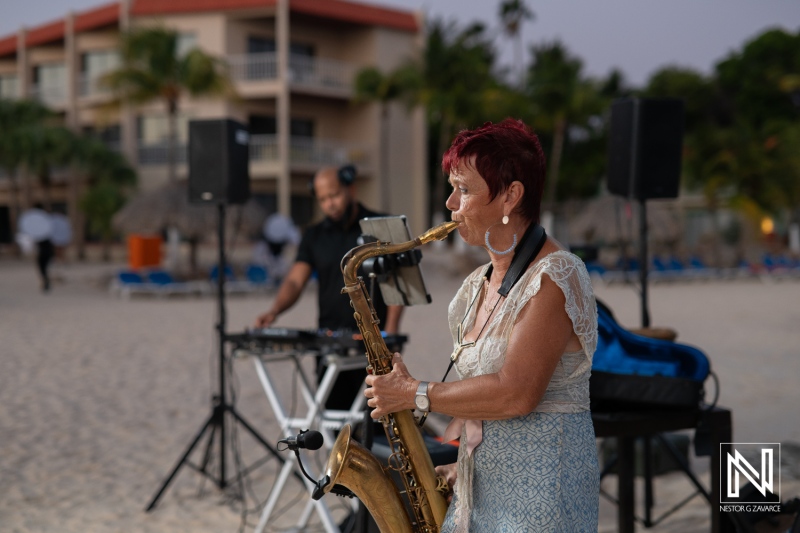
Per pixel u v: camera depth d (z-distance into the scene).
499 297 2.12
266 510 4.04
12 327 13.19
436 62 32.03
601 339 3.30
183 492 5.09
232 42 31.44
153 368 9.50
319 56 33.38
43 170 33.69
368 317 2.27
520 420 2.04
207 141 4.99
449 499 2.30
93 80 34.69
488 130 2.06
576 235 25.88
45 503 4.88
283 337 3.77
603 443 5.25
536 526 2.00
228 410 4.92
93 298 19.09
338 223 4.29
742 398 7.78
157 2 31.58
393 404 2.08
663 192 4.76
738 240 36.38
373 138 34.09
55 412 7.27
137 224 21.41
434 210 40.38
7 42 36.91
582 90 35.25
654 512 4.71
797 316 15.13
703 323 14.12
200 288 19.89
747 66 42.84
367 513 3.06
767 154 35.28
